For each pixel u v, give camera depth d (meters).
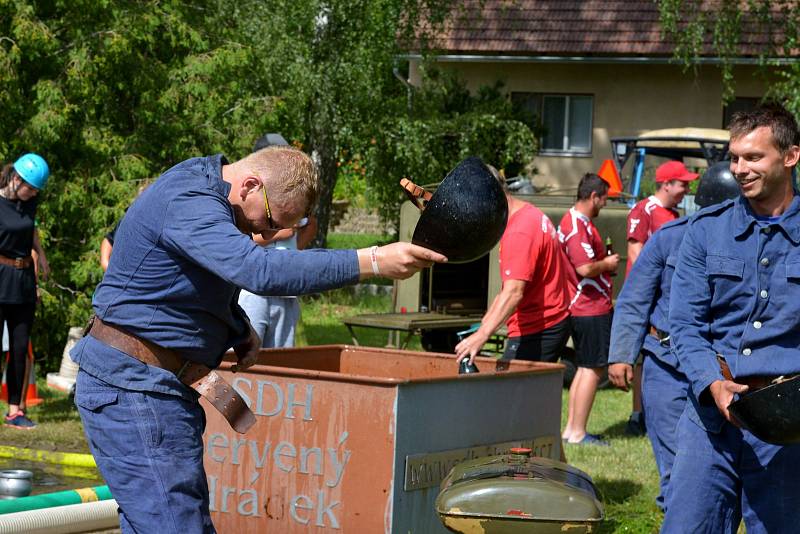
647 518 5.93
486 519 3.71
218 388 3.62
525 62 24.17
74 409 9.20
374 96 16.94
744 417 3.53
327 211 17.72
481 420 4.57
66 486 6.51
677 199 8.73
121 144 11.66
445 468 4.41
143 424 3.27
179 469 3.29
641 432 8.88
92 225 11.30
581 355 8.36
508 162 19.34
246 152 12.38
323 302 17.88
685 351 3.84
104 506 5.20
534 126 22.38
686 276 3.91
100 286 3.37
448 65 24.41
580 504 3.71
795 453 3.72
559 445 5.07
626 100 24.02
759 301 3.75
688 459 3.89
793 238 3.73
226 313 3.39
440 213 3.20
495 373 4.63
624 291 5.14
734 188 5.46
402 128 17.70
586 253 8.20
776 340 3.74
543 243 6.26
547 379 4.96
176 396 3.34
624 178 18.59
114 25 11.55
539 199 12.83
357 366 5.73
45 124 10.95
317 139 17.27
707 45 22.34
